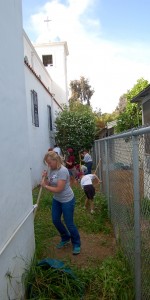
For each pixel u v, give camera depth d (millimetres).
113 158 5859
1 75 3037
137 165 3252
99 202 7629
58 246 5188
